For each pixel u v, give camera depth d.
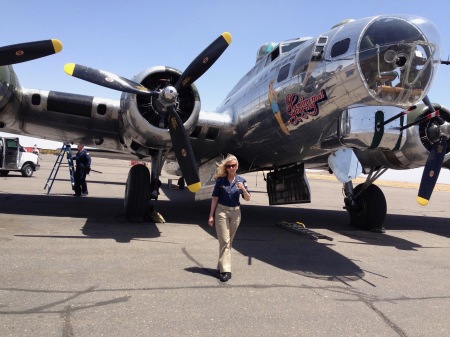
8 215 6.59
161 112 5.52
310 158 6.48
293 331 2.65
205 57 5.61
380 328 2.76
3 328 2.45
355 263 4.67
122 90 5.38
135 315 2.76
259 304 3.11
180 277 3.69
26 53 5.33
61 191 11.64
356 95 4.61
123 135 6.40
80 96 6.32
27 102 6.30
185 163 5.45
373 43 4.48
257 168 8.02
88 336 2.41
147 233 5.70
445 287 3.85
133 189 6.42
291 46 6.69
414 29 4.44
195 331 2.57
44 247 4.53
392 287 3.77
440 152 5.80
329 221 8.45
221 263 3.71
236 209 3.80
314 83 5.09
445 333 2.73
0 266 3.70
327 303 3.22
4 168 16.03
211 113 7.00
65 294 3.08
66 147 11.26
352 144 5.34
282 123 5.86
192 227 6.46
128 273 3.72
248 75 8.25
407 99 4.54
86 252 4.43
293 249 5.24
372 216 7.27
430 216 11.05
